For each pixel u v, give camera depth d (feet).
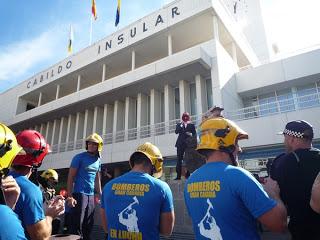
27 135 8.19
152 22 66.39
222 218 5.93
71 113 83.46
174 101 63.10
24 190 7.34
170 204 8.25
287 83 55.06
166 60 56.70
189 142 23.18
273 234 14.17
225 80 55.77
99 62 77.15
